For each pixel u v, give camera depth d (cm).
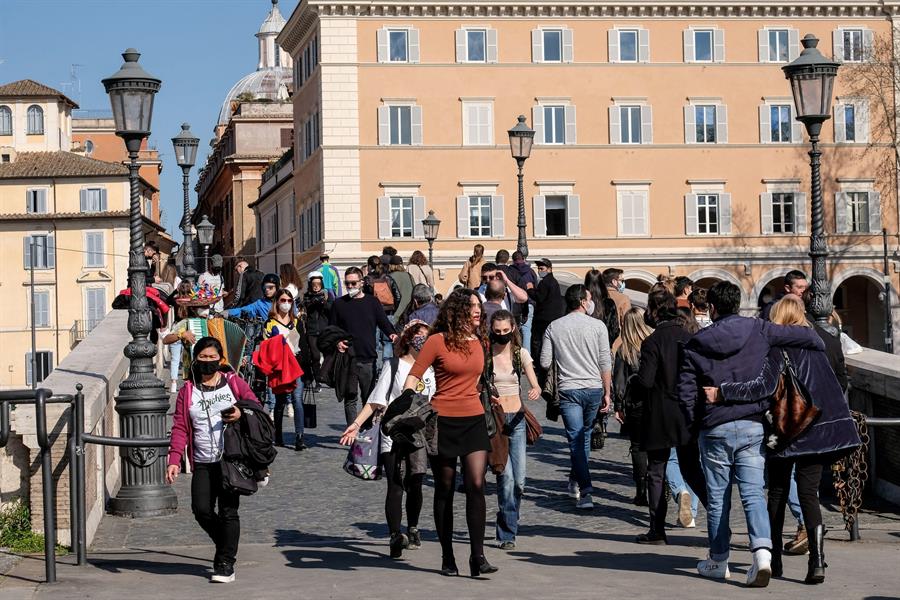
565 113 8181
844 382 1662
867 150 8375
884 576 1370
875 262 8388
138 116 1978
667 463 1761
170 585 1341
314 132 8431
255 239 12738
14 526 1551
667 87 8262
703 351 1316
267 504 1942
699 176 8275
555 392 1888
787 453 1325
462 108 8125
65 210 11181
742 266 8294
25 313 11075
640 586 1305
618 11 8212
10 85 11556
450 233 8119
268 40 16900
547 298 2859
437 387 1386
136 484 1852
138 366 1881
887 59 8350
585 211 8206
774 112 8338
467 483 1373
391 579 1366
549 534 1722
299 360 2489
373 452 1541
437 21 8112
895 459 1905
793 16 8331
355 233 8069
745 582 1316
